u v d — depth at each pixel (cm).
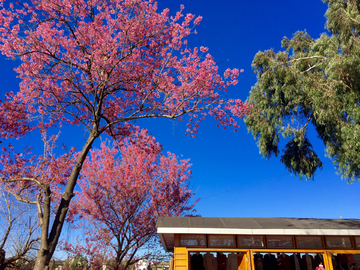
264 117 1574
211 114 1066
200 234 1029
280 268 1027
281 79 1470
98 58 936
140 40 983
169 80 998
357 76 1095
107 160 1580
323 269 984
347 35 1163
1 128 938
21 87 998
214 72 1016
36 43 927
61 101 1012
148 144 1249
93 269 1536
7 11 888
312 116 1488
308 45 1531
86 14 934
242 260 1031
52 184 1149
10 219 998
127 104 1175
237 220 1055
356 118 1093
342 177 1275
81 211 1531
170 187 1694
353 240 1028
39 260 707
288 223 1014
